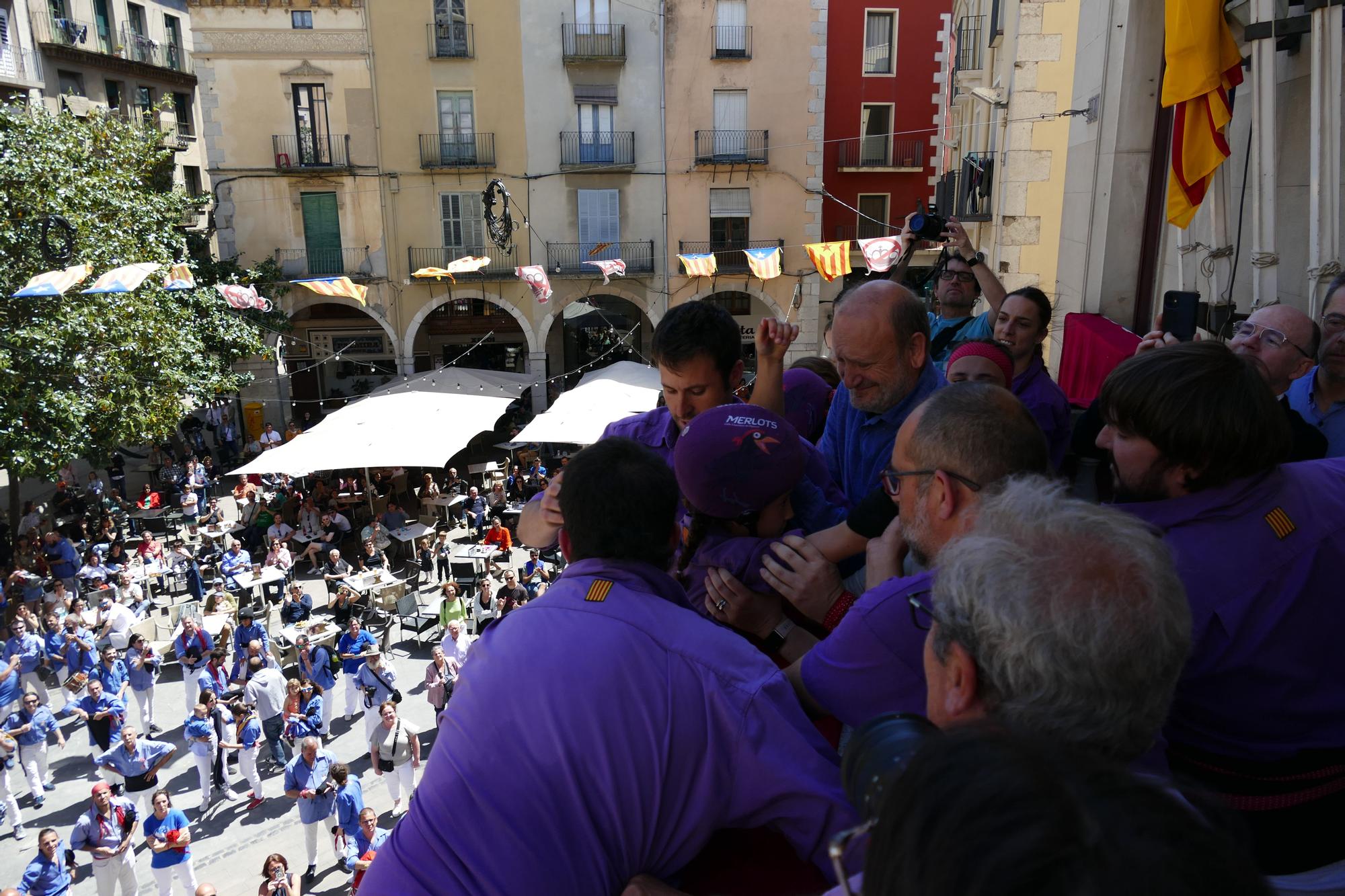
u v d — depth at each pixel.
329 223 24.86
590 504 1.77
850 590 2.26
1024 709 1.07
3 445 15.05
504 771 1.52
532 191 24.95
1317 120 3.95
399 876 1.53
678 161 24.98
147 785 10.78
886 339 2.56
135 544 20.05
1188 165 4.80
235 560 16.58
